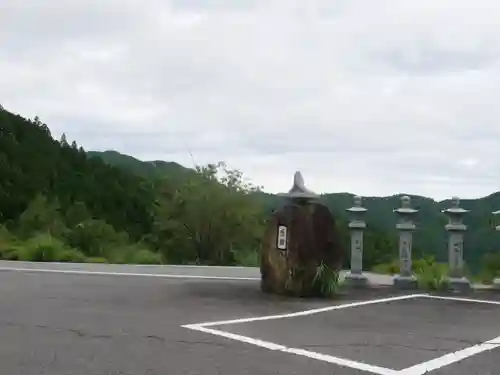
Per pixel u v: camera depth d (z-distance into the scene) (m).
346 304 10.89
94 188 49.78
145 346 6.68
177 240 40.03
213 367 5.81
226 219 39.59
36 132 55.06
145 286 12.78
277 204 12.52
